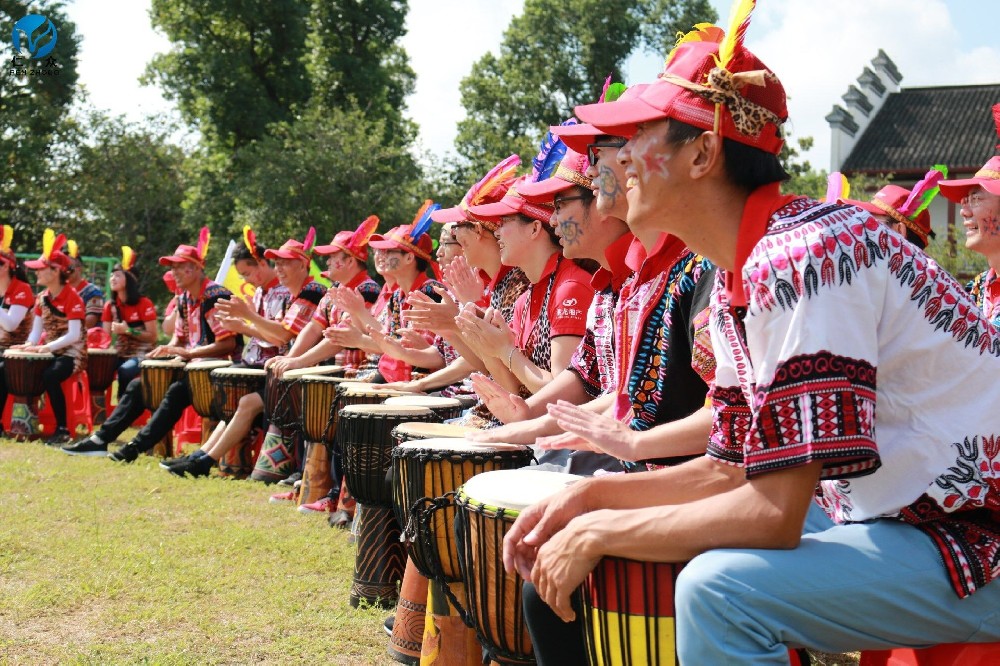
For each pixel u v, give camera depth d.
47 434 9.15
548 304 3.74
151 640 3.73
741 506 1.76
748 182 1.91
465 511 2.57
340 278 7.11
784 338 1.72
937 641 1.86
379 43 31.58
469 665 3.18
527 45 30.64
